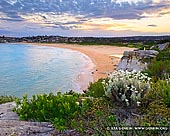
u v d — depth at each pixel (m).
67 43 150.38
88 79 27.20
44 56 63.81
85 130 4.42
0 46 122.69
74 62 48.38
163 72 13.20
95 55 63.12
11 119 5.83
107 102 5.68
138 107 5.34
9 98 11.93
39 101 6.12
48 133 4.65
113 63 41.78
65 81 26.94
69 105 5.67
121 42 119.50
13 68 40.06
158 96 5.83
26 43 170.00
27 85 25.62
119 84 5.70
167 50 23.03
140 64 19.12
